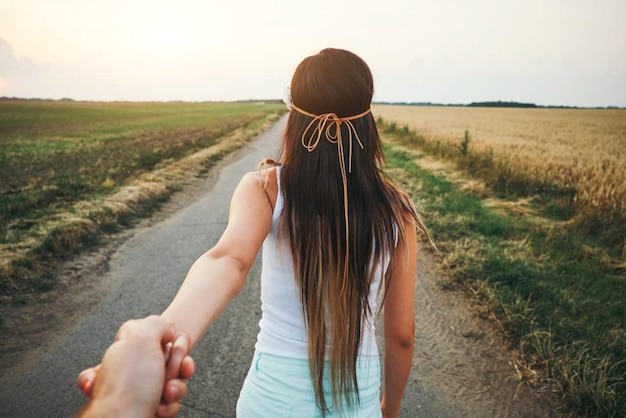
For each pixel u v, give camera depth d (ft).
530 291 13.24
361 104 3.05
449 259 15.80
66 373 9.63
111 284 14.28
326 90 2.96
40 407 8.59
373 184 3.15
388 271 3.28
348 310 3.03
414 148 57.57
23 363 9.93
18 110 203.92
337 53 3.11
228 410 8.70
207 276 2.46
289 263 3.05
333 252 3.00
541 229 20.10
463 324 11.91
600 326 11.32
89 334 11.23
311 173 3.01
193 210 24.70
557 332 11.02
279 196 3.03
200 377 9.68
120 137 74.59
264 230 2.98
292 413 3.03
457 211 21.95
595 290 13.71
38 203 22.63
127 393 1.40
